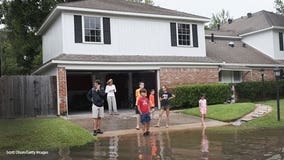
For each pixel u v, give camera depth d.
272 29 30.34
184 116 17.56
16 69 35.78
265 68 28.84
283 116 16.64
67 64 18.11
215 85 21.95
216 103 21.89
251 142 10.68
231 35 32.59
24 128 11.92
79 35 19.67
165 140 11.40
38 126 12.09
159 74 21.03
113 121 16.12
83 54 19.69
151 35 22.16
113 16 20.83
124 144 10.76
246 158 8.28
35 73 24.58
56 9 19.12
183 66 21.97
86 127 14.44
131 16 21.39
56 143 10.72
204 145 10.27
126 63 19.67
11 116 17.08
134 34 21.53
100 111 13.01
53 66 18.88
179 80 21.73
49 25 23.22
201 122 15.95
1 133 11.32
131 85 23.31
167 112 14.76
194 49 23.84
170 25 22.92
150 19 22.16
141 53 21.72
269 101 24.42
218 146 10.05
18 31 32.41
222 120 16.17
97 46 20.20
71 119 16.53
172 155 8.83
